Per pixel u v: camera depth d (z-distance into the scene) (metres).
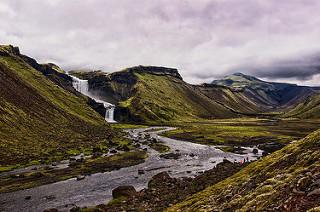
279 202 31.55
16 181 97.31
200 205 48.19
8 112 176.38
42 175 104.06
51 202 76.12
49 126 195.25
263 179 43.91
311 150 42.88
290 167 41.53
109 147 167.88
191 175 102.25
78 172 109.50
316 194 29.19
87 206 71.81
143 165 122.56
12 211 69.94
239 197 42.38
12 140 148.75
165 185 85.75
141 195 75.69
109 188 88.56
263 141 199.25
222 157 141.25
